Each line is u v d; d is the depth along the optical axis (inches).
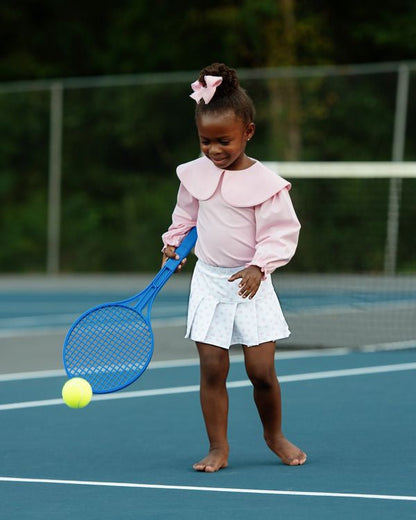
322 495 221.1
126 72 1263.5
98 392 245.0
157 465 255.1
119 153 966.4
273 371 252.1
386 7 1153.4
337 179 880.9
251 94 907.4
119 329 251.8
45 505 213.8
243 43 1139.9
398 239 846.5
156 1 1248.2
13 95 996.6
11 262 997.8
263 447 277.9
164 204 952.9
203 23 1221.1
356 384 387.9
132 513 206.4
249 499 217.9
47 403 349.7
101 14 1312.7
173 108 952.9
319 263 878.4
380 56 1159.6
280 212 242.8
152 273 957.2
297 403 347.6
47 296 824.3
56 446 279.7
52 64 1301.7
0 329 597.6
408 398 357.7
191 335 252.4
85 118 970.7
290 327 571.5
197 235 254.8
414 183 844.6
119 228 964.6
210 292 250.5
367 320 604.7
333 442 284.4
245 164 247.4
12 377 407.8
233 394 364.5
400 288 764.0
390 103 859.4
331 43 1130.0
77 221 970.7
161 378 402.3
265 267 239.6
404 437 291.6
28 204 995.3
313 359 454.0
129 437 292.4
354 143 878.4
